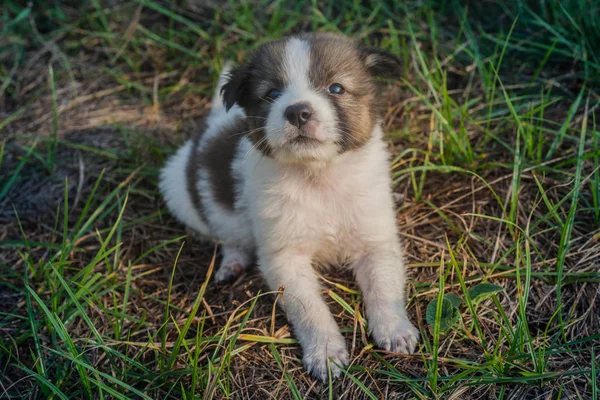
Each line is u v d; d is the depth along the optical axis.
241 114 0.90
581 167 0.87
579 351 0.76
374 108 0.82
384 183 0.84
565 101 0.99
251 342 0.80
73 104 1.09
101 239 0.88
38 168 1.00
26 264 0.83
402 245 0.87
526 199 0.89
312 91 0.79
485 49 1.07
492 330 0.79
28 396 0.79
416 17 1.11
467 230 0.86
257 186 0.84
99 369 0.80
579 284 0.81
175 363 0.79
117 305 0.86
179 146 1.02
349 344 0.80
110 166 1.00
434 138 0.95
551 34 1.04
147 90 1.10
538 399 0.73
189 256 0.92
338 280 0.86
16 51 1.16
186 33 1.15
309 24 1.14
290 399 0.76
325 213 0.83
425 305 0.82
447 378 0.74
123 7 1.19
